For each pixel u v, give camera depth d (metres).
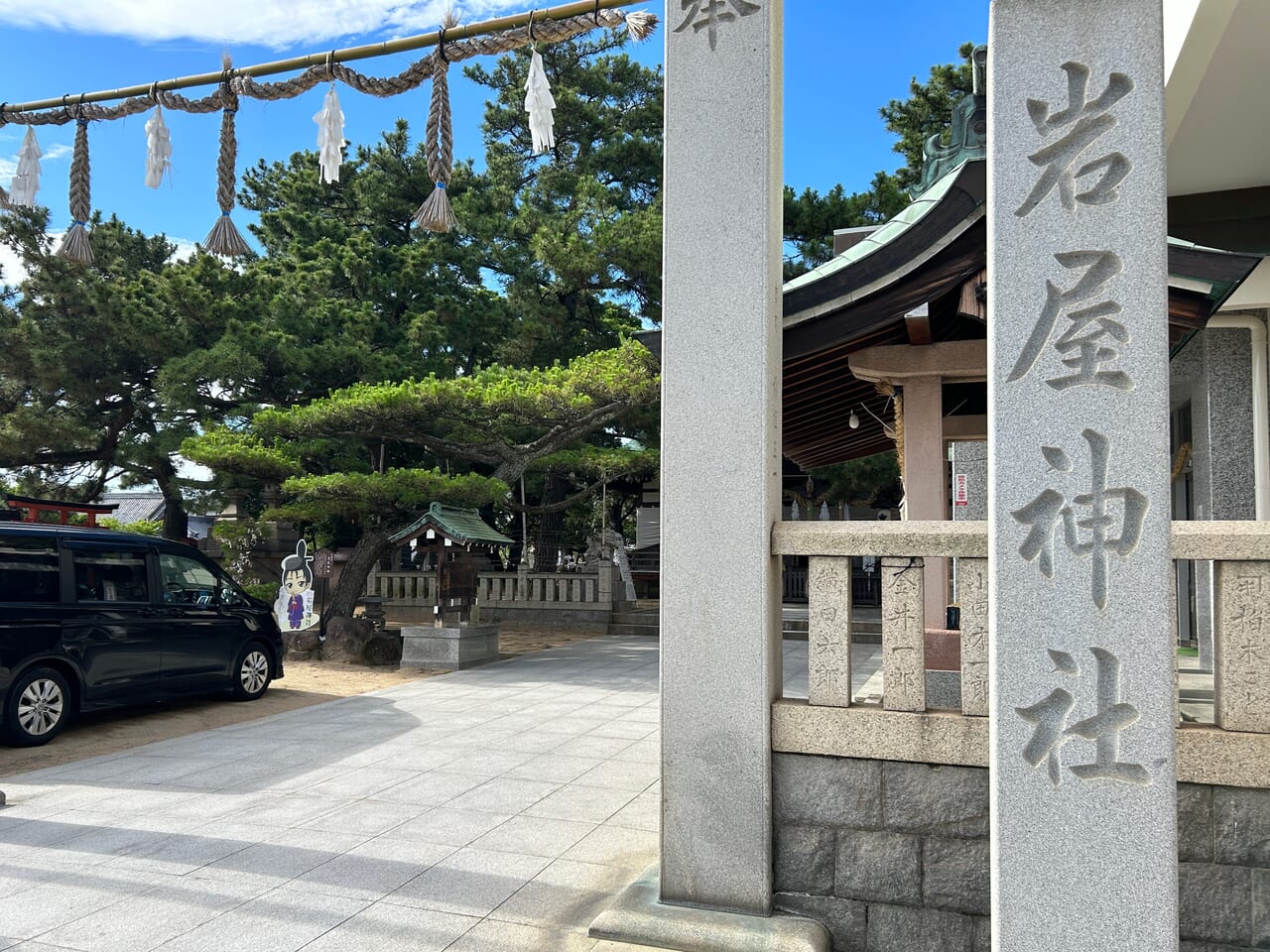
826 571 3.61
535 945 3.45
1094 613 2.44
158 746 7.40
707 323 3.72
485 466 21.98
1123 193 2.51
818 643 3.60
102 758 7.03
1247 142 6.27
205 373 16.64
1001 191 2.61
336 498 13.32
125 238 21.42
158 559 8.89
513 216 21.72
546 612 17.97
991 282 2.60
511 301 20.84
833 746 3.50
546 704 9.04
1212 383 6.98
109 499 35.22
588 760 6.50
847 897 3.47
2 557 7.52
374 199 21.81
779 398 3.88
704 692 3.63
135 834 4.86
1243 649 3.08
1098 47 2.55
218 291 18.58
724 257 3.71
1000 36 2.63
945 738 3.37
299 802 5.45
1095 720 2.42
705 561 3.66
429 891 3.98
